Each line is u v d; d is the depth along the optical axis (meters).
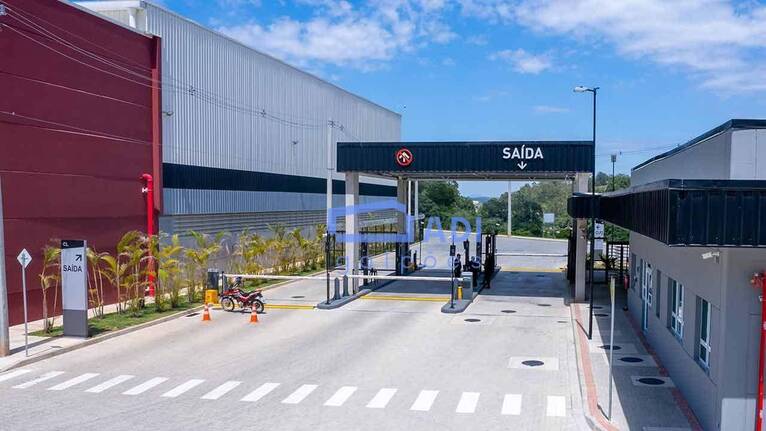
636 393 14.73
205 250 28.34
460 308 26.44
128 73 27.73
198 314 25.73
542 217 113.06
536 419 13.20
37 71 23.17
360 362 18.03
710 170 12.02
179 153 31.41
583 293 28.38
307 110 47.50
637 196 13.24
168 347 19.88
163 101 30.06
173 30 30.98
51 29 23.70
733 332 11.11
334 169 52.53
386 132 66.81
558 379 16.31
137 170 28.36
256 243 34.22
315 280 37.03
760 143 10.50
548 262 49.34
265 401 14.38
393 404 14.18
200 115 33.34
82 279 20.39
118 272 24.61
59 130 24.14
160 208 29.47
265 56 40.88
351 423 12.90
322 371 17.05
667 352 16.62
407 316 25.45
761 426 10.98
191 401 14.36
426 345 20.23
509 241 75.44
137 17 29.16
